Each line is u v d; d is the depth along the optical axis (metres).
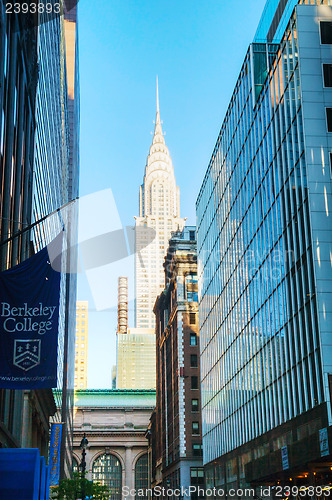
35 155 51.84
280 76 64.06
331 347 50.19
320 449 49.59
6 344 22.52
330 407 48.66
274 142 65.38
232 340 83.06
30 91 46.53
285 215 60.91
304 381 54.22
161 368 155.00
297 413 55.78
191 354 124.44
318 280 52.00
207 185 104.31
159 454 154.88
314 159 55.31
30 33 45.12
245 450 74.44
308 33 59.09
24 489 19.53
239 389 78.44
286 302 59.88
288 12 68.56
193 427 119.75
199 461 117.56
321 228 53.34
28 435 54.00
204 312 105.69
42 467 21.91
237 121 82.19
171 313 137.88
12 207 39.34
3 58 32.91
